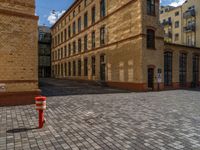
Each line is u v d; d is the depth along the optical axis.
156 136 6.26
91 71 33.22
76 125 7.50
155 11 22.59
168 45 25.36
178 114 9.40
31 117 8.65
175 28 43.41
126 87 23.44
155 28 22.44
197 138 6.08
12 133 6.52
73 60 41.56
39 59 59.38
